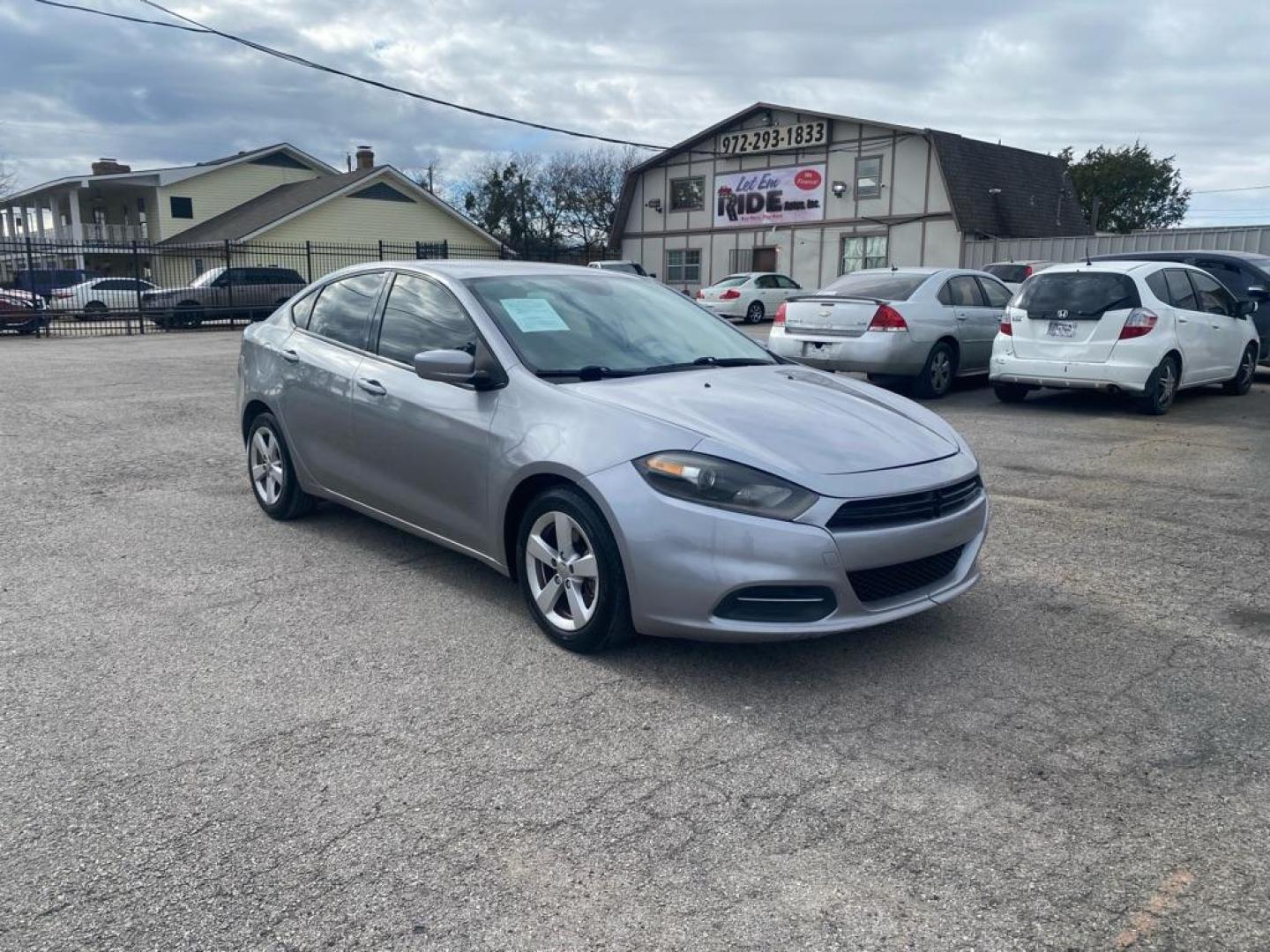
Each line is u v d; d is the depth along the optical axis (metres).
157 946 2.33
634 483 3.66
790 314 11.16
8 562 5.12
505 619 4.37
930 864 2.65
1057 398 11.21
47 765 3.12
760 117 33.56
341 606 4.52
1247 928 2.41
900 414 4.37
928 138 29.03
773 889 2.55
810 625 3.53
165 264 37.25
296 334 5.63
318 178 40.44
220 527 5.78
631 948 2.34
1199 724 3.45
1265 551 5.40
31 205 43.88
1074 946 2.35
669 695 3.64
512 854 2.69
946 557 3.98
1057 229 32.34
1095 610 4.52
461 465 4.34
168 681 3.74
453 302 4.71
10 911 2.45
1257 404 10.73
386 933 2.38
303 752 3.22
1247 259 12.23
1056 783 3.06
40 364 15.03
